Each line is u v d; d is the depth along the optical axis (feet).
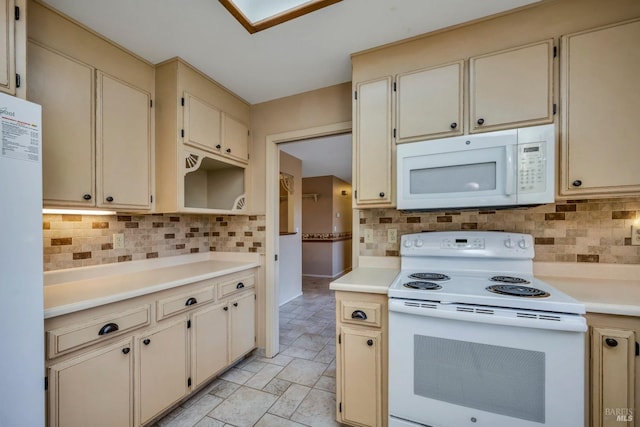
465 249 5.47
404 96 5.38
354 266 6.64
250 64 6.24
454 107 5.02
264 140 8.13
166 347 5.22
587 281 4.72
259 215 8.13
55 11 4.50
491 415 3.78
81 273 5.44
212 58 5.99
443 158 4.87
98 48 5.12
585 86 4.29
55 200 4.46
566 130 4.37
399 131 5.40
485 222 5.62
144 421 4.77
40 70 4.31
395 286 4.54
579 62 4.32
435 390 4.07
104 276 5.82
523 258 5.14
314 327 10.32
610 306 3.50
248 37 5.29
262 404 5.82
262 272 8.04
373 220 6.50
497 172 4.55
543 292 4.01
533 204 4.68
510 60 4.67
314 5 4.49
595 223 4.93
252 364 7.52
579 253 5.01
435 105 5.15
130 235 6.44
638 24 4.08
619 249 4.82
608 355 3.56
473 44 4.94
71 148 4.67
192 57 5.95
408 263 5.93
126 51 5.61
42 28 4.34
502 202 4.51
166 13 4.63
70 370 3.82
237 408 5.69
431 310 4.01
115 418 4.36
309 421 5.32
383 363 4.67
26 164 3.27
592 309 3.56
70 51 4.70
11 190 3.14
